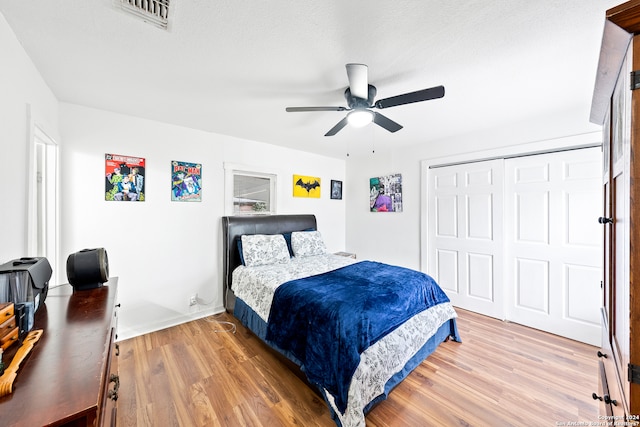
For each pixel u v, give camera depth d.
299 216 3.82
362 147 3.81
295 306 1.92
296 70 1.69
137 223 2.54
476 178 3.06
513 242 2.82
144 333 2.58
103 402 0.81
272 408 1.62
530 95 2.07
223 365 2.06
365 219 4.35
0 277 1.03
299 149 3.93
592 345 2.34
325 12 1.20
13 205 1.29
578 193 2.42
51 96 1.95
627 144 0.74
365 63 1.61
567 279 2.48
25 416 0.59
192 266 2.91
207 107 2.29
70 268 1.49
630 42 0.71
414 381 1.87
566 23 1.27
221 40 1.40
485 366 2.04
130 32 1.32
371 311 1.72
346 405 1.43
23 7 1.14
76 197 2.22
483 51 1.49
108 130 2.37
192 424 1.49
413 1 1.13
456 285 3.26
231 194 3.23
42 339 0.94
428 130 2.97
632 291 0.70
